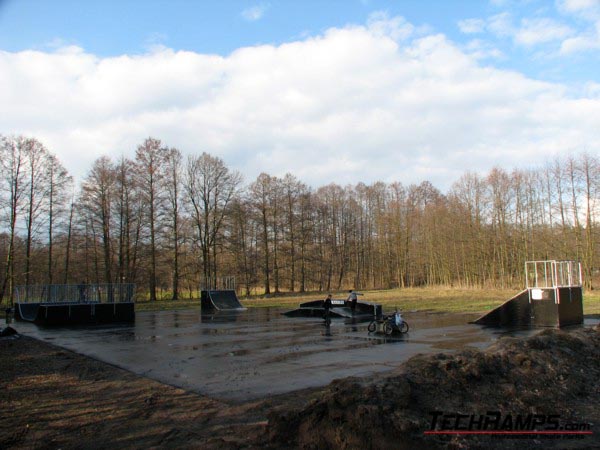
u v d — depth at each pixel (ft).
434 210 197.77
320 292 201.26
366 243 250.57
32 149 130.93
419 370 21.97
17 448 19.93
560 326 62.54
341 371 34.14
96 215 145.18
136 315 98.37
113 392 29.40
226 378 32.40
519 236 159.22
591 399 23.13
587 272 140.36
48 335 62.90
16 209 127.85
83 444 20.22
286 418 19.75
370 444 17.43
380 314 86.02
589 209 140.77
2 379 33.96
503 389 21.79
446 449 16.71
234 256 184.65
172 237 160.86
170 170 163.63
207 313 102.32
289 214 201.77
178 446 19.49
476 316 80.38
